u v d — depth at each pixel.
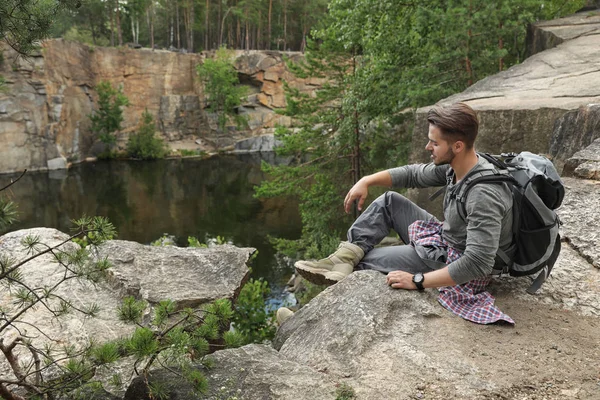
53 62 44.28
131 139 51.94
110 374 2.47
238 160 50.72
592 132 5.11
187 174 43.44
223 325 2.56
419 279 2.47
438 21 10.69
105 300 3.26
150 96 55.69
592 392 1.94
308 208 17.78
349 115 15.05
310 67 18.09
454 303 2.49
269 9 65.12
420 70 11.41
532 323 2.41
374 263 2.78
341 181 17.59
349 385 1.96
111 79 52.97
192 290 3.35
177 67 57.03
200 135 57.94
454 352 2.16
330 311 2.44
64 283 3.30
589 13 13.22
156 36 77.88
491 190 2.24
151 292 3.27
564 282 2.80
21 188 36.41
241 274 3.60
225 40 76.69
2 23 2.36
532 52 12.22
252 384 1.94
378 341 2.22
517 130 5.70
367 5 12.06
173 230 26.86
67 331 2.83
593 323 2.44
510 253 2.43
